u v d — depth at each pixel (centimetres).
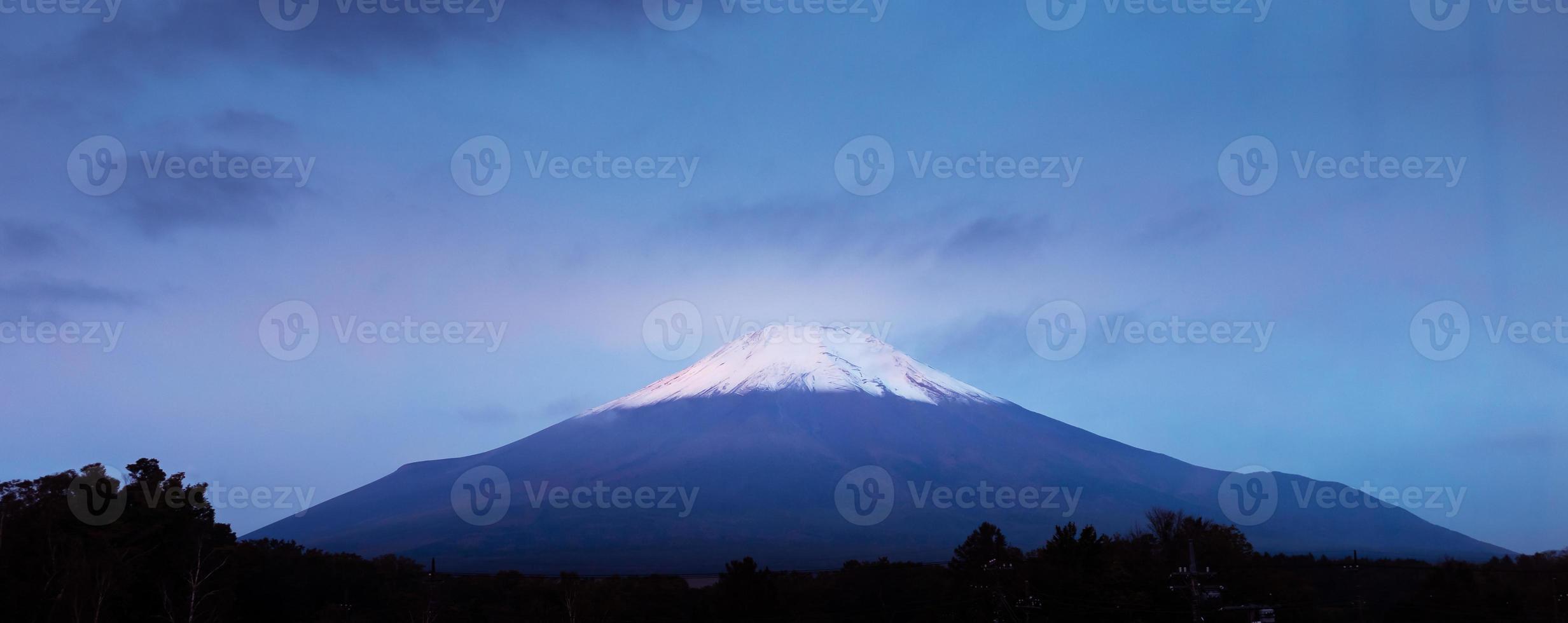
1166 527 8919
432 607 7488
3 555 6141
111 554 6306
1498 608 7850
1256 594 8031
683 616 9756
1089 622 8025
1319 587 9500
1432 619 8181
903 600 9544
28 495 6806
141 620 6731
